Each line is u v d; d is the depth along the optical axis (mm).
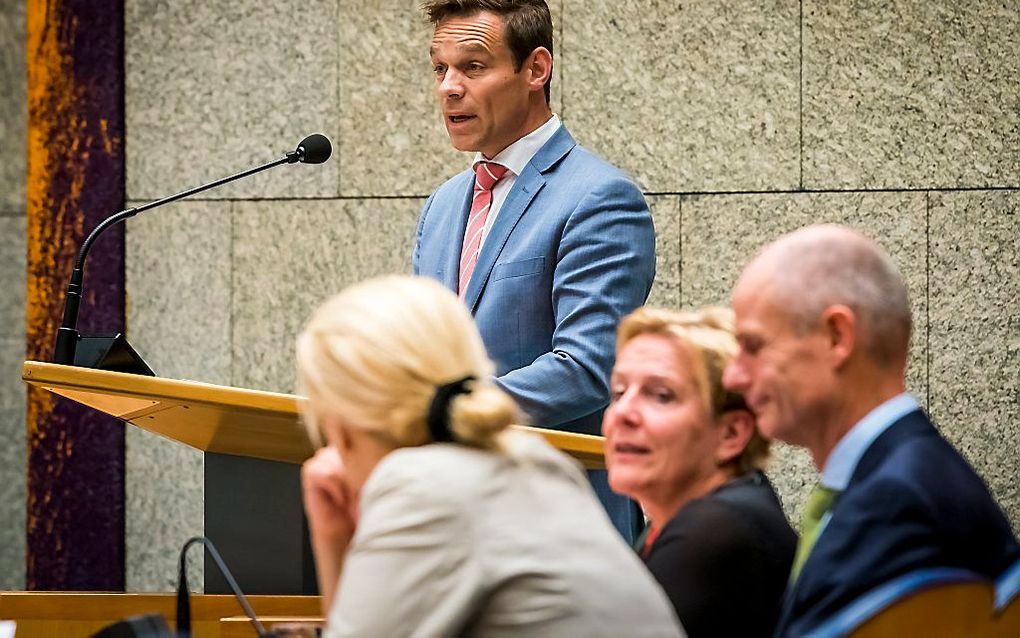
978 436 14031
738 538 5984
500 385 9469
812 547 5422
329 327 5504
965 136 14047
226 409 7812
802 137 14281
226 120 15312
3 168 16562
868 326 5664
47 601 8164
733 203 14398
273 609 8258
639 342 6461
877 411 5676
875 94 14172
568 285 10016
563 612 5184
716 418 6340
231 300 15312
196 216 15359
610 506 9547
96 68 15438
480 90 10414
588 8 14633
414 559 5145
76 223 15453
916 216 14102
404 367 5379
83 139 15453
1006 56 13961
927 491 5293
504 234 10352
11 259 16547
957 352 14055
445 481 5234
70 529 15648
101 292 15422
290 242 15211
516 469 5434
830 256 5734
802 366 5707
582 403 9680
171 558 15523
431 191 14977
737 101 14398
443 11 10594
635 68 14547
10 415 16516
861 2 14195
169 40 15398
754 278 5820
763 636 5965
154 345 15430
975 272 14031
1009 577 5191
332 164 15148
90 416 15633
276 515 8750
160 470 15547
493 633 5188
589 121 14625
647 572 5945
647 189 14531
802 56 14281
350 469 5629
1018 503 13961
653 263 10438
